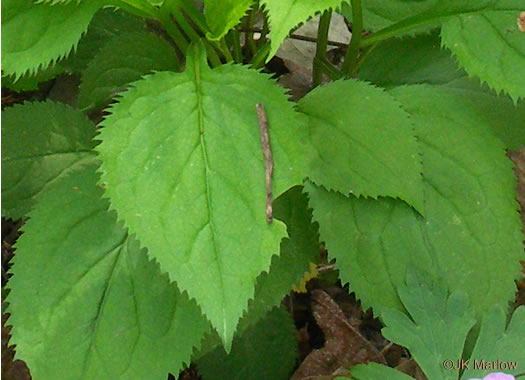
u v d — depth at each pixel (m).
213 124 0.30
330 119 0.33
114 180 0.30
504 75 0.32
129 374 0.31
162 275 0.32
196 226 0.29
